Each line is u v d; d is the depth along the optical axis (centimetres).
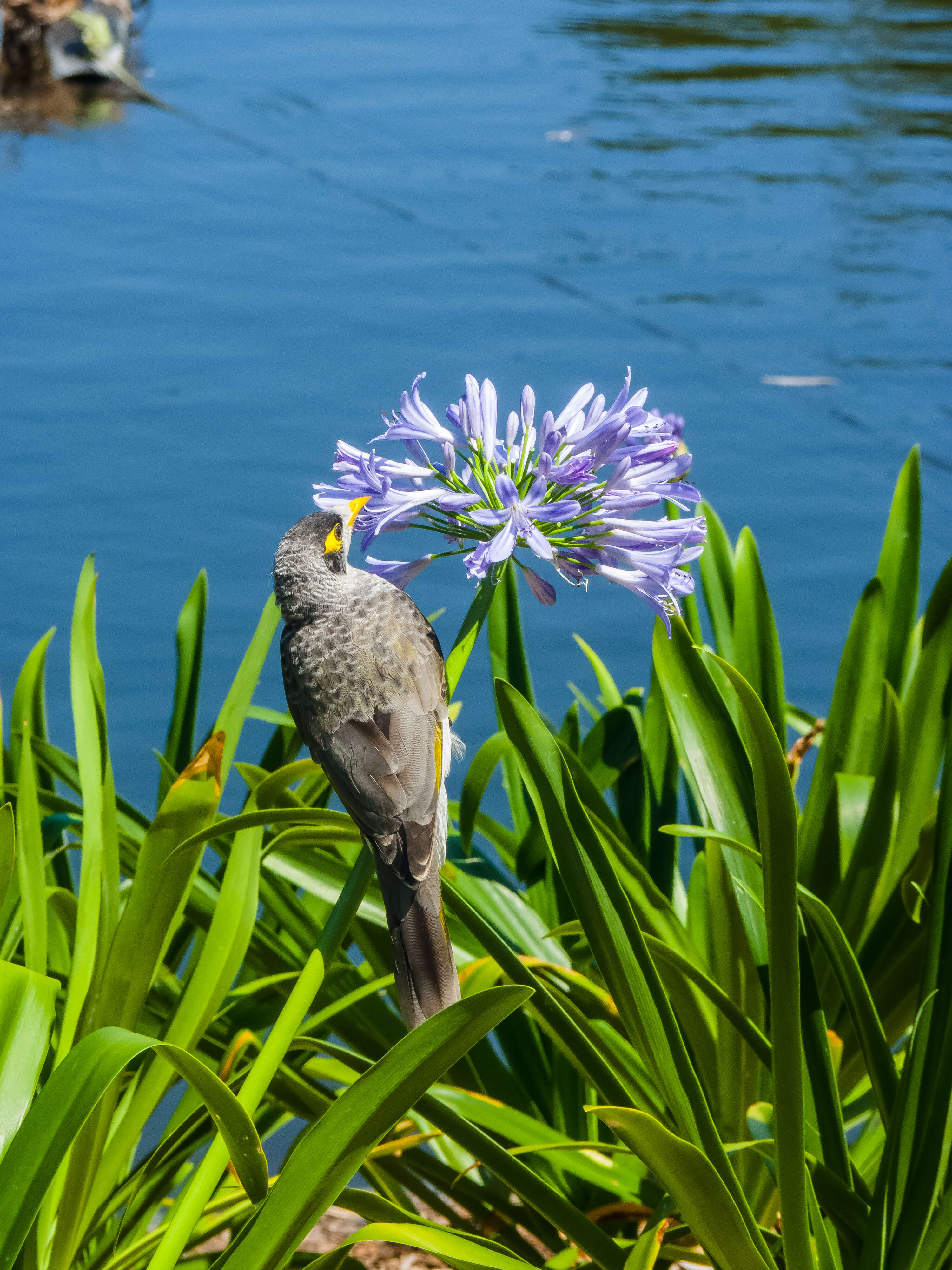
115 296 514
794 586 328
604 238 612
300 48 1022
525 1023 177
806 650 301
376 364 452
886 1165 151
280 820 146
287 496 358
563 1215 148
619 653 301
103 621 301
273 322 491
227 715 166
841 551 346
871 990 173
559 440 138
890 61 1031
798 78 970
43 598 308
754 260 589
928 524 369
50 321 484
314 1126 136
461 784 262
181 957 181
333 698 141
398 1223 147
